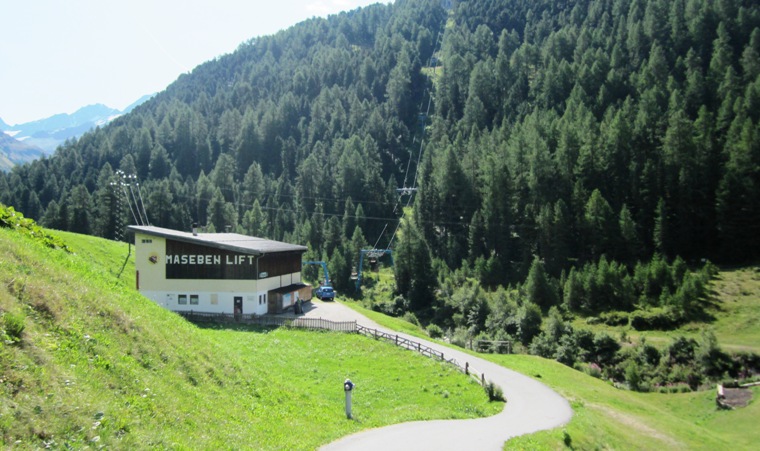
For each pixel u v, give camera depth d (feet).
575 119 500.33
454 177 453.58
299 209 542.98
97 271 100.48
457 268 414.00
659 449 116.88
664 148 420.36
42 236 100.99
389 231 504.84
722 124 431.02
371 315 250.37
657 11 614.75
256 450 57.88
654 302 315.58
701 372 242.78
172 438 51.44
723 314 292.20
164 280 220.43
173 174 613.11
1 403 41.27
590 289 327.26
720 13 583.17
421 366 152.87
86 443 43.19
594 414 125.29
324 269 375.66
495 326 303.48
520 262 397.39
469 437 84.02
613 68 579.07
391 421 92.07
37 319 57.21
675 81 513.86
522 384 146.10
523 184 439.63
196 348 83.76
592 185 428.56
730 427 188.34
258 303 220.43
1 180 607.78
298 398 90.79
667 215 387.14
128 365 61.31
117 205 451.94
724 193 367.04
